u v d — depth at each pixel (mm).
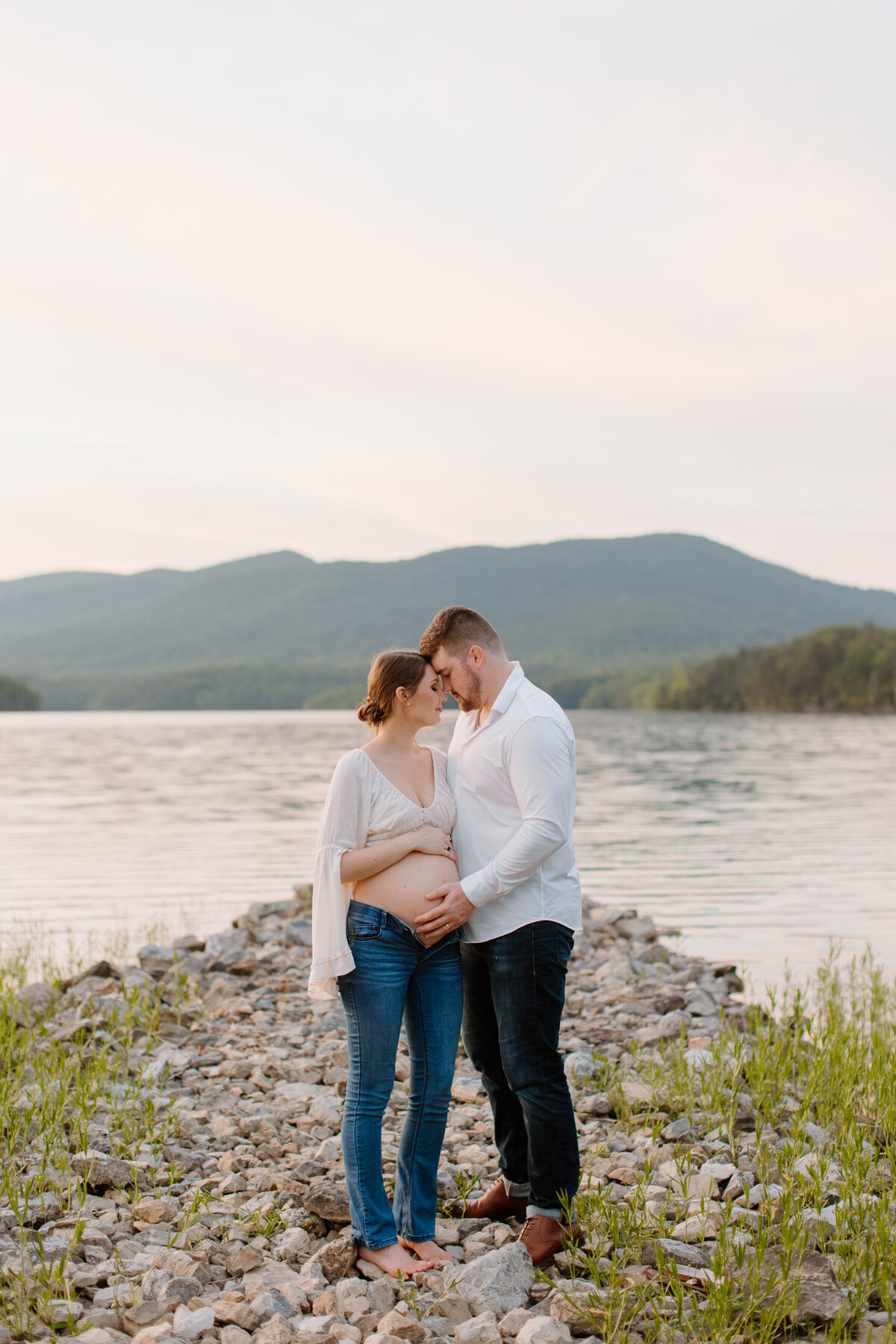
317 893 3396
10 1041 5324
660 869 14461
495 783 3447
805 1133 4301
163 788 29766
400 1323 2828
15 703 151000
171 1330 2816
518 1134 3695
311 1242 3518
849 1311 2912
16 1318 2873
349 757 3447
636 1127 4707
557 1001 3410
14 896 12570
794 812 22500
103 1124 4539
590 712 133875
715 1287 2941
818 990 7605
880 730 73062
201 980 7688
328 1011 6891
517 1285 3145
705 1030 6230
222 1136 4539
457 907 3309
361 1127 3371
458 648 3473
